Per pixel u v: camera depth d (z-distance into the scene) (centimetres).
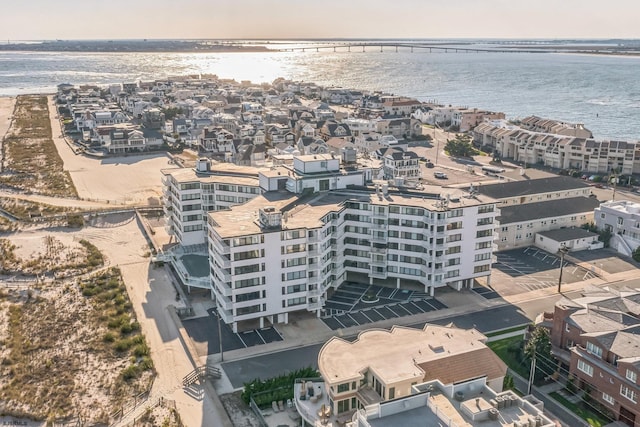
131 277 13350
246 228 10694
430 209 11862
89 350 10256
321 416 7494
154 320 11338
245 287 10588
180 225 14325
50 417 8375
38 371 9600
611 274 13538
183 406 8675
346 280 13125
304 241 10800
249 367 9694
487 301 12088
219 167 15588
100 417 8400
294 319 11350
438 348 8275
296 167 13825
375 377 7544
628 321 9088
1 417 8412
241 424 8225
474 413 6328
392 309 11731
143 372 9569
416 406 6575
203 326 11094
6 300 12188
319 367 7831
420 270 12344
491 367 8019
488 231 12400
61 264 14038
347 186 13638
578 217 16050
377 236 12494
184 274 12488
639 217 14675
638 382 7825
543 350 9362
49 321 11294
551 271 13700
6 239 15638
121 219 17450
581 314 9438
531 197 17000
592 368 8550
